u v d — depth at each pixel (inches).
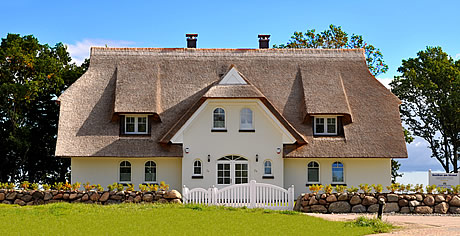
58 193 1138.7
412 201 1056.2
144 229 788.0
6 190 1151.6
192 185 1365.7
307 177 1408.7
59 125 1385.3
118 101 1409.9
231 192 1117.7
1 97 1759.4
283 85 1521.9
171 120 1430.9
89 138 1374.3
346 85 1525.6
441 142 2016.5
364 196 1067.3
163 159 1393.9
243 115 1397.6
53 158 1966.0
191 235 745.6
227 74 1408.7
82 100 1454.2
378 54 2246.6
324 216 968.9
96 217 897.5
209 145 1376.7
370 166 1411.2
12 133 1784.0
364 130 1422.2
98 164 1380.4
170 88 1498.5
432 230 787.4
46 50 1991.9
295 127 1427.2
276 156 1381.6
